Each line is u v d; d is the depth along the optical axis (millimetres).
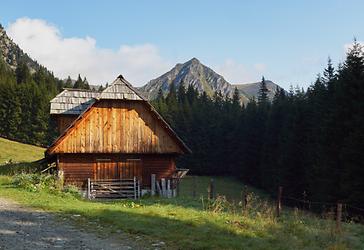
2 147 86312
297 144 54969
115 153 34219
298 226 16688
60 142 32906
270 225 16172
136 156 35094
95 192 33219
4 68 154250
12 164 50375
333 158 39594
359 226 19344
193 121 92125
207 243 12820
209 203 24188
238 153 85188
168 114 97000
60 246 11906
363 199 33969
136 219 16609
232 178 86188
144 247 12352
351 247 14430
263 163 71875
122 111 34688
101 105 34250
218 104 119312
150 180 35094
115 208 20156
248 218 17984
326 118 42250
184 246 12508
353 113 37344
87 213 18031
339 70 45969
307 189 50531
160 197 32781
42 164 41656
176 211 19594
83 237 13344
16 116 103375
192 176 86312
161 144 35250
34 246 11719
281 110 70125
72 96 39688
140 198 32938
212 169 90250
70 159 33500
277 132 68562
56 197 24703
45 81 145875
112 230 14711
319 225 18078
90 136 33688
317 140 46031
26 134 103938
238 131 86375
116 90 34188
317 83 60469
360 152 34969
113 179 34250
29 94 105062
